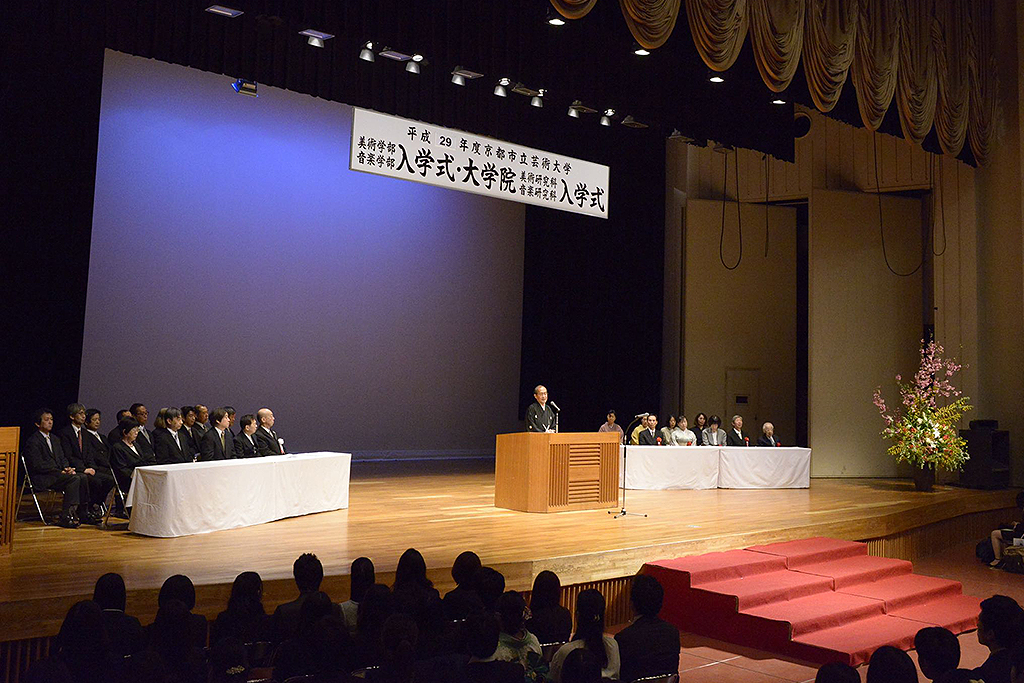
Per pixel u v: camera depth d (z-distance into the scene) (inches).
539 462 379.6
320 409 574.6
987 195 573.9
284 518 344.5
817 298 612.1
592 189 415.8
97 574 226.5
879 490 519.8
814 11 427.5
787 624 256.5
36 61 404.8
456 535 314.0
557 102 450.6
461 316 649.0
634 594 183.5
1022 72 562.9
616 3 376.5
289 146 560.7
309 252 569.0
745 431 641.0
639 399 644.1
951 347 580.4
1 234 395.9
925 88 493.0
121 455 319.6
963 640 275.6
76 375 419.8
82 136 421.4
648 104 431.8
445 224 640.4
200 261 518.3
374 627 165.8
